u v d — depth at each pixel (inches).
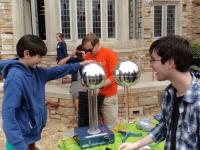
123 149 67.9
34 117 86.0
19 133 78.4
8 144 84.4
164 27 413.4
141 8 369.7
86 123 130.6
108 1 329.7
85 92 130.4
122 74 80.0
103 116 134.6
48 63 306.0
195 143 53.9
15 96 78.2
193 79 54.6
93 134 86.9
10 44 326.6
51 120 202.7
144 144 67.3
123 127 100.9
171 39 53.9
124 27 335.9
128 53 342.0
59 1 310.5
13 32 325.1
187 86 53.7
